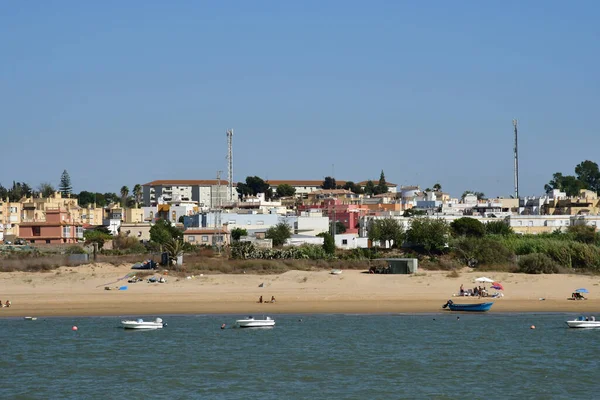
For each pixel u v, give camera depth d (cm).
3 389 6494
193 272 11838
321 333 8606
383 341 8225
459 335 8506
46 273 11800
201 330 8819
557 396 6238
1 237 19888
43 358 7562
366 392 6347
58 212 18838
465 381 6688
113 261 12850
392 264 11962
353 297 10475
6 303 10038
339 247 17625
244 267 12244
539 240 14150
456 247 14138
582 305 10031
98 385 6594
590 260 12388
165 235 18088
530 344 8081
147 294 10569
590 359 7475
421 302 10262
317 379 6744
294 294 10619
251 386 6531
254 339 8350
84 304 10144
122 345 8100
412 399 6147
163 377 6831
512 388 6475
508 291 10712
